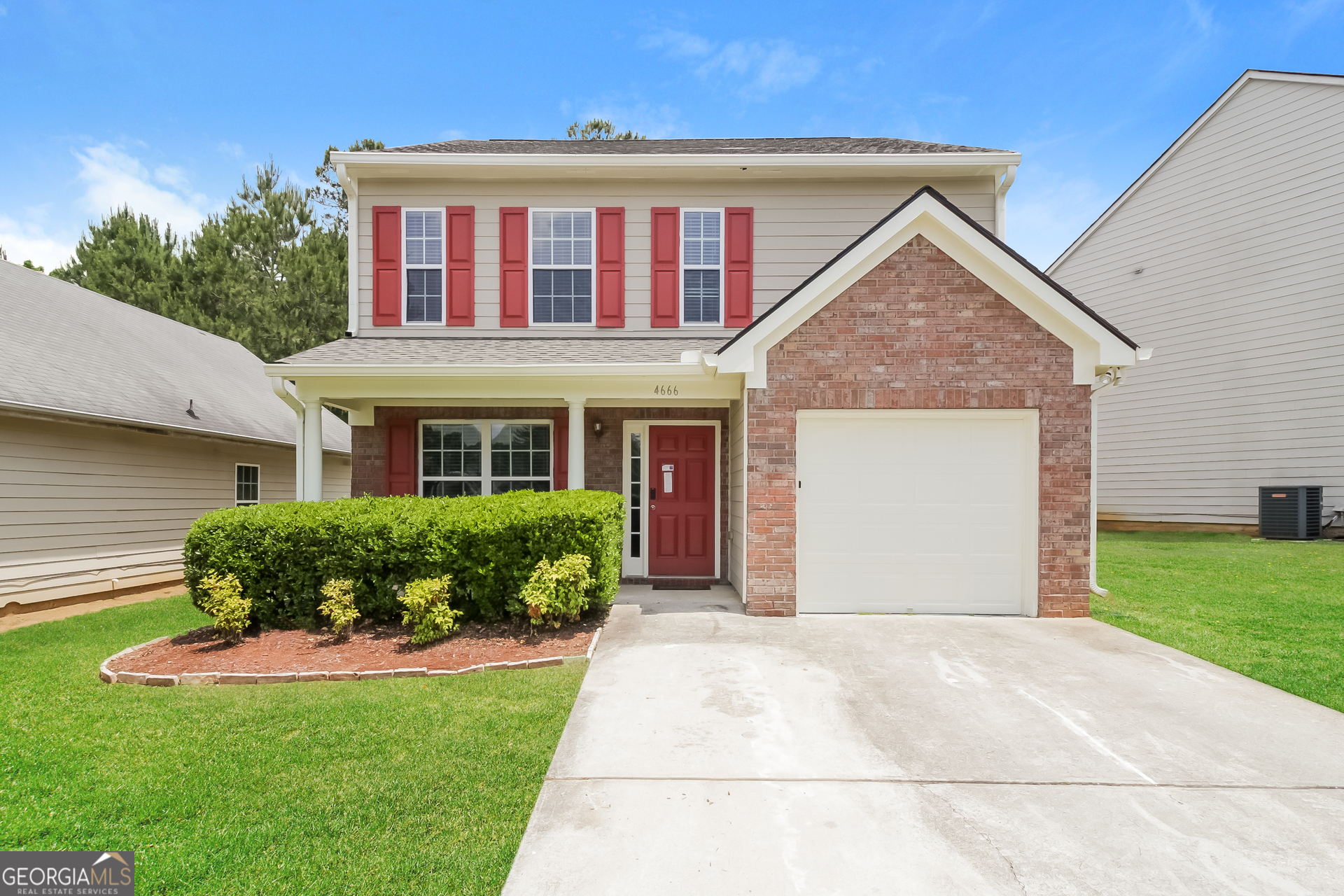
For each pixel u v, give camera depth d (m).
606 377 7.95
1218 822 3.07
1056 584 6.91
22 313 10.34
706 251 9.79
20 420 8.42
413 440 9.59
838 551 7.20
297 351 24.41
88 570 9.38
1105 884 2.63
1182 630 6.36
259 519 6.27
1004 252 6.81
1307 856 2.82
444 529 6.16
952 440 7.18
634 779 3.42
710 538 9.53
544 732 4.00
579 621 6.45
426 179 9.76
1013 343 6.93
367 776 3.48
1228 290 14.47
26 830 3.01
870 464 7.20
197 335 15.80
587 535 6.16
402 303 9.70
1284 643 5.91
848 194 9.72
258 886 2.62
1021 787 3.38
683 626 6.49
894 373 6.97
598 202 9.77
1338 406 12.87
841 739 3.91
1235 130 14.38
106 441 9.73
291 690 4.80
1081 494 6.90
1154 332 15.84
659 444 9.62
